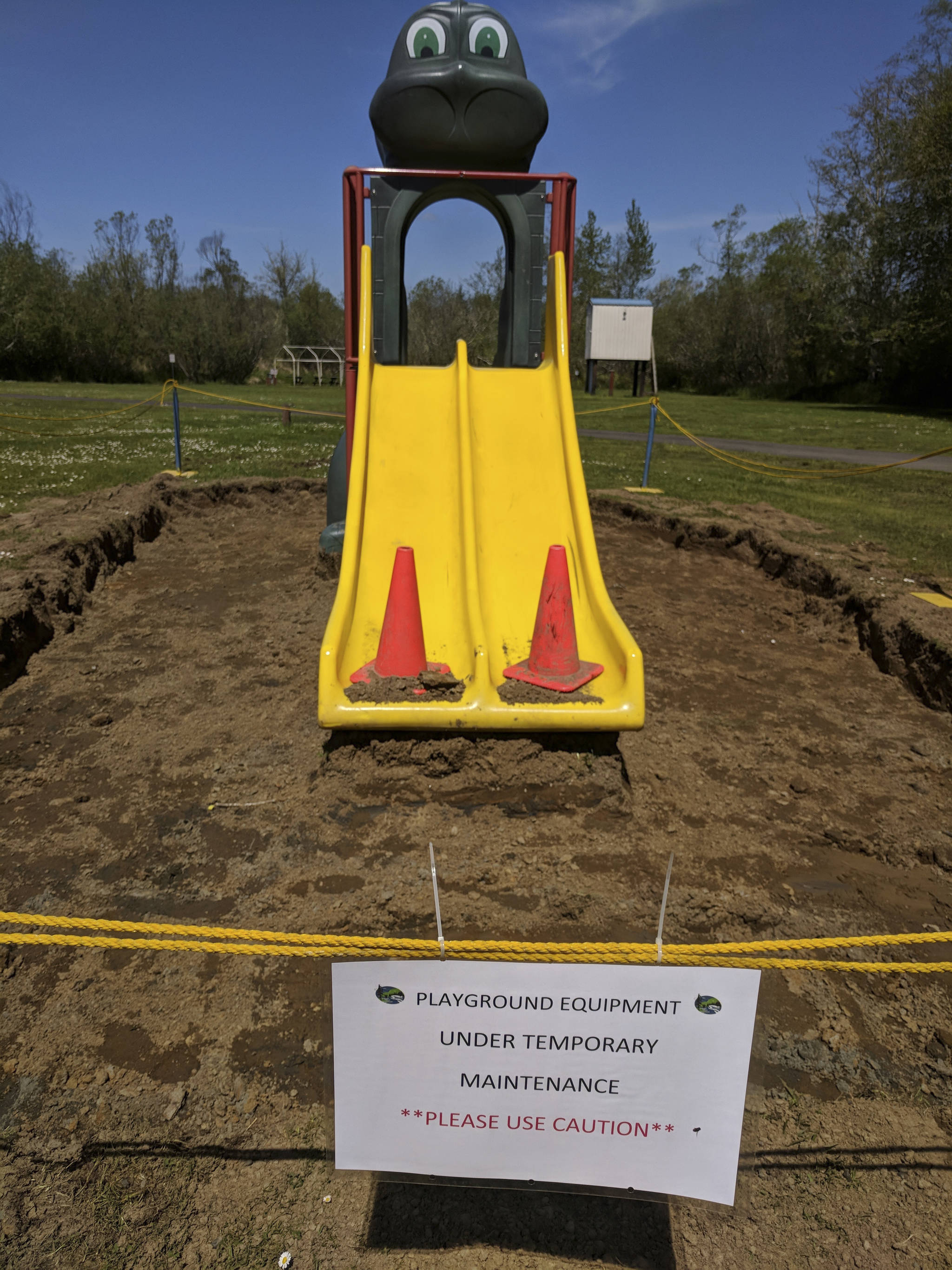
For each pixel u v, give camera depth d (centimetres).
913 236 3519
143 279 6259
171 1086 255
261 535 996
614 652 436
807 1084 263
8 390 3591
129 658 601
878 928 336
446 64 632
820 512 1084
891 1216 224
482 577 501
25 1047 267
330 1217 221
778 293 5078
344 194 623
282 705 523
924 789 449
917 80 3569
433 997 173
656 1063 178
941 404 3894
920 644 593
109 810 404
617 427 2378
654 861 372
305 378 7106
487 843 380
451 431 567
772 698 570
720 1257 215
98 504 967
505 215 679
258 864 362
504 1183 195
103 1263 208
